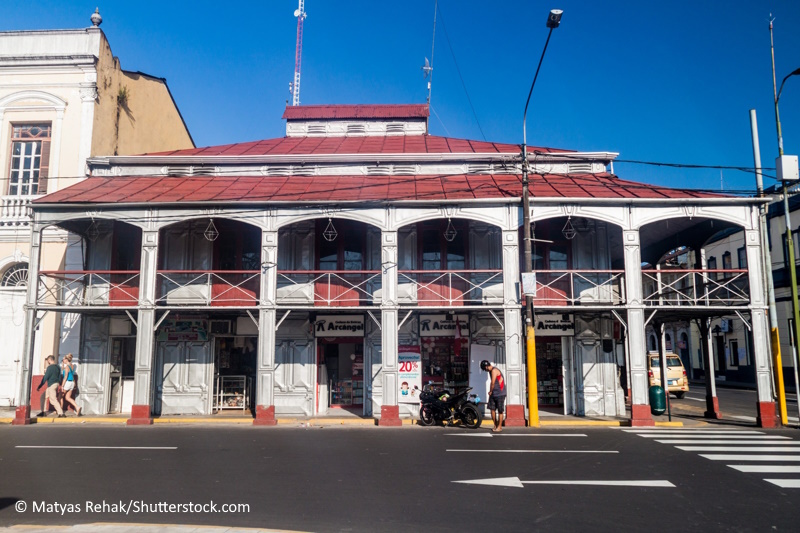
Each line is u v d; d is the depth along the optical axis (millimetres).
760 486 8992
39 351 19859
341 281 19047
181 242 19609
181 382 19391
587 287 19141
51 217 17312
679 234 20734
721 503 8016
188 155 20688
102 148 21969
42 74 21547
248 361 20188
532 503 7938
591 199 16984
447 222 19531
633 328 16828
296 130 26625
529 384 16562
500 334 19266
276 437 14141
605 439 13828
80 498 8102
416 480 9250
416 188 18469
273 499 8062
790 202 31906
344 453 11727
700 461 10969
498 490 8633
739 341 38844
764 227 17734
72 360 19219
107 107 22422
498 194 17609
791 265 17438
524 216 16750
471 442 13320
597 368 19250
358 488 8711
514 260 17156
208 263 19531
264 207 17438
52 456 11359
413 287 19125
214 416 18781
